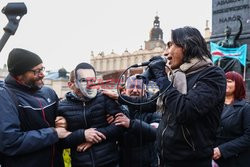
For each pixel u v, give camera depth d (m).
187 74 2.24
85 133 2.71
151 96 2.82
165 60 2.33
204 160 2.19
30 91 2.59
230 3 7.13
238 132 3.27
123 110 3.01
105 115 2.88
